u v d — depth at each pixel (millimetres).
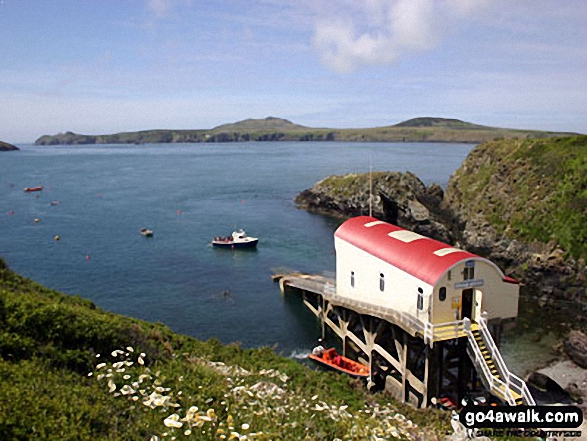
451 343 30656
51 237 75688
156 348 18984
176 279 57500
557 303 52750
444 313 28109
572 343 40406
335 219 92438
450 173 151375
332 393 21766
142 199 112250
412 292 29625
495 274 28891
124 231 80438
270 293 53406
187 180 147625
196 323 45531
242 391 14414
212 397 13656
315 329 44750
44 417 10094
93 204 105188
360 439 11945
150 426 10914
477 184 83688
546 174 68688
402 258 31219
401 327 29641
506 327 29656
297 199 108438
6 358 13633
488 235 70312
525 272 60312
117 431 10539
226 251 69500
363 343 35781
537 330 46000
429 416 21625
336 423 12891
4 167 190750
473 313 29125
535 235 62719
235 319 46656
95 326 16875
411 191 87062
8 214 93000
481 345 27547
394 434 12453
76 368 14461
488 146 87438
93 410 11000
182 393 13398
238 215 95375
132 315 46844
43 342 15195
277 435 10820
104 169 182750
